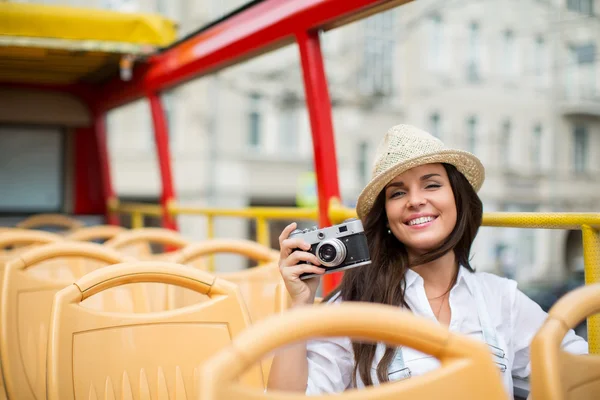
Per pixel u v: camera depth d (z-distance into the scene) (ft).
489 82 90.74
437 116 87.51
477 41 89.86
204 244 8.23
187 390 5.26
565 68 91.15
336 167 10.44
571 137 97.25
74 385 4.98
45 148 23.72
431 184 5.93
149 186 74.59
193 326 5.36
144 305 7.07
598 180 100.12
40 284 6.90
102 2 17.28
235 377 3.03
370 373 5.45
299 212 12.07
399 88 83.71
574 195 98.68
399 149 5.94
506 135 92.79
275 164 78.02
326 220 10.39
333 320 3.25
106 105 22.04
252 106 76.79
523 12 90.84
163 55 16.89
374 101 81.51
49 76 21.22
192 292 7.96
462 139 88.94
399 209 5.94
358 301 6.03
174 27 16.65
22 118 22.38
